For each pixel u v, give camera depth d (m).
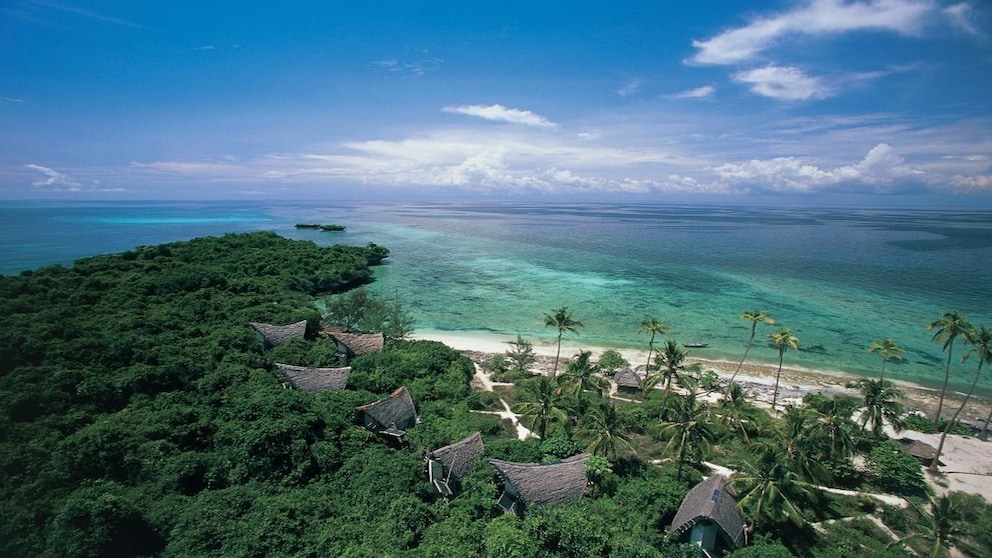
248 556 30.30
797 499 42.47
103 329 63.56
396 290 117.88
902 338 87.00
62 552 28.88
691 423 43.59
